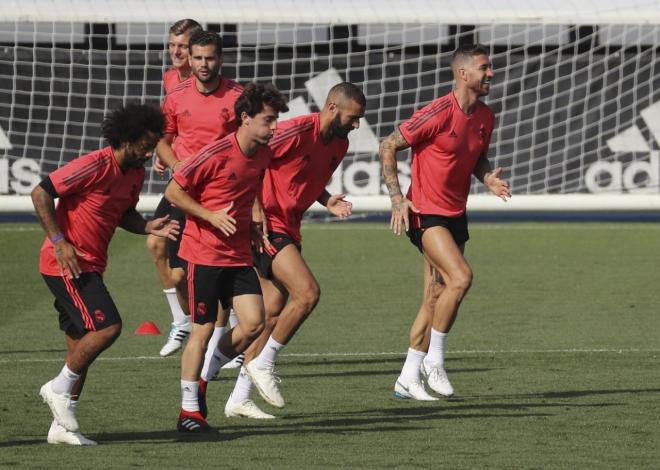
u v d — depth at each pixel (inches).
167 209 1295.5
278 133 991.6
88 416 965.2
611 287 1833.2
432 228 1087.6
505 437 883.4
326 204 1037.8
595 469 778.8
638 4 2613.2
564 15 2583.7
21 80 2613.2
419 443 860.6
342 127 1005.8
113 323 845.8
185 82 1258.0
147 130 836.0
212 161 877.8
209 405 1027.3
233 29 2628.0
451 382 1144.2
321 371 1203.2
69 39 2630.4
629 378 1151.0
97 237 854.5
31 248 2258.9
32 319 1546.5
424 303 1079.0
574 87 2652.6
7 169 2605.8
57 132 2637.8
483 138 1096.2
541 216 2847.0
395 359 1272.1
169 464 786.8
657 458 810.8
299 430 911.7
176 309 1288.1
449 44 2662.4
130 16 2549.2
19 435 887.7
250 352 1001.5
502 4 2608.3
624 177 2655.0
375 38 2657.5
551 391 1087.0
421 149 1091.3
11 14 2534.5
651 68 2635.3
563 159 2669.8
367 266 2076.8
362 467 780.6
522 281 1898.4
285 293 1029.2
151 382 1126.4
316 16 2576.3
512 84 2664.9
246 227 915.4
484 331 1454.2
